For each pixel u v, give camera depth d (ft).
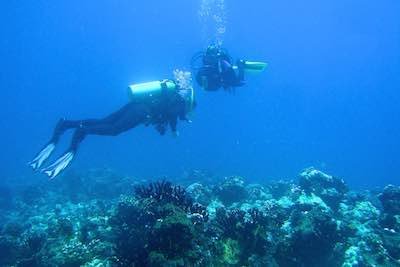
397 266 31.24
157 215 28.19
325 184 49.62
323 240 31.04
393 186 49.03
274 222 34.91
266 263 27.84
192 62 28.91
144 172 143.54
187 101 27.20
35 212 73.46
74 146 27.73
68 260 32.55
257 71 28.04
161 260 22.49
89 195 84.58
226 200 51.55
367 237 34.47
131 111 27.22
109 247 32.73
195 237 24.62
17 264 35.55
